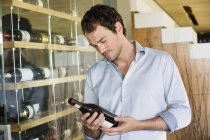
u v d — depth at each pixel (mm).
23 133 1420
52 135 1629
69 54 1846
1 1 1355
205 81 2891
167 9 4992
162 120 1160
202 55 2893
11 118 1364
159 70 1221
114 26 1164
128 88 1228
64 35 1813
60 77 1739
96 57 2094
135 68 1240
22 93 1427
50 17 1688
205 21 6668
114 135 1147
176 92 1220
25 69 1455
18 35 1421
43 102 1581
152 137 1223
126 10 2953
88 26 1136
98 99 1310
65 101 1767
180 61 2949
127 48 1254
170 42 2975
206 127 2877
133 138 1221
